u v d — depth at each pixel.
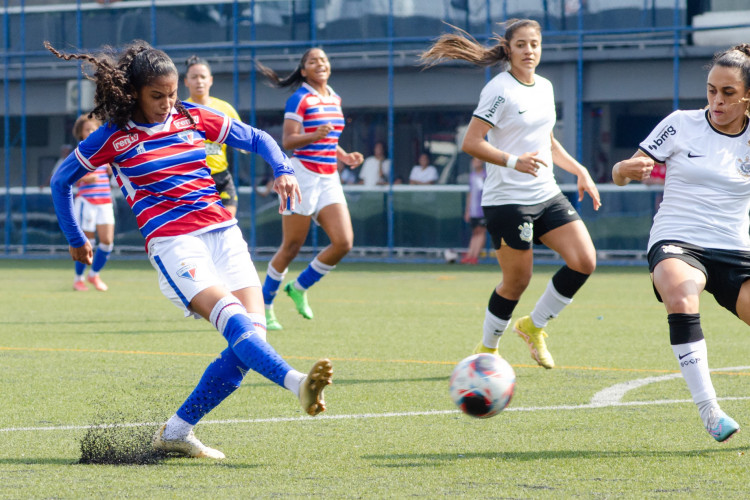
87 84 47.56
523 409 12.25
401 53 44.62
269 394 13.30
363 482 8.68
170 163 9.62
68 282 33.59
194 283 9.33
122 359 16.61
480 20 42.97
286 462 9.49
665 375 14.90
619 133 47.28
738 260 10.36
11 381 14.31
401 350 17.73
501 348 18.28
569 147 44.34
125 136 9.55
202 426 11.25
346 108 46.97
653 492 8.32
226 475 8.95
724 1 40.66
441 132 45.84
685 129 10.60
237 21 45.16
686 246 10.38
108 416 11.64
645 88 43.44
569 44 43.22
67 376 14.79
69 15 47.38
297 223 20.20
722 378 14.56
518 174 14.70
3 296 28.48
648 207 42.00
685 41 41.88
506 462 9.47
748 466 9.28
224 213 9.98
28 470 9.12
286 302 27.27
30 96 48.81
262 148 9.98
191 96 22.45
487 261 44.16
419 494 8.26
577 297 28.16
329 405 12.55
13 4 47.88
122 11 46.47
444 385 14.05
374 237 44.91
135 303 26.53
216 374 9.59
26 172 50.69
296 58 45.16
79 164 9.60
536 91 14.87
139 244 47.06
